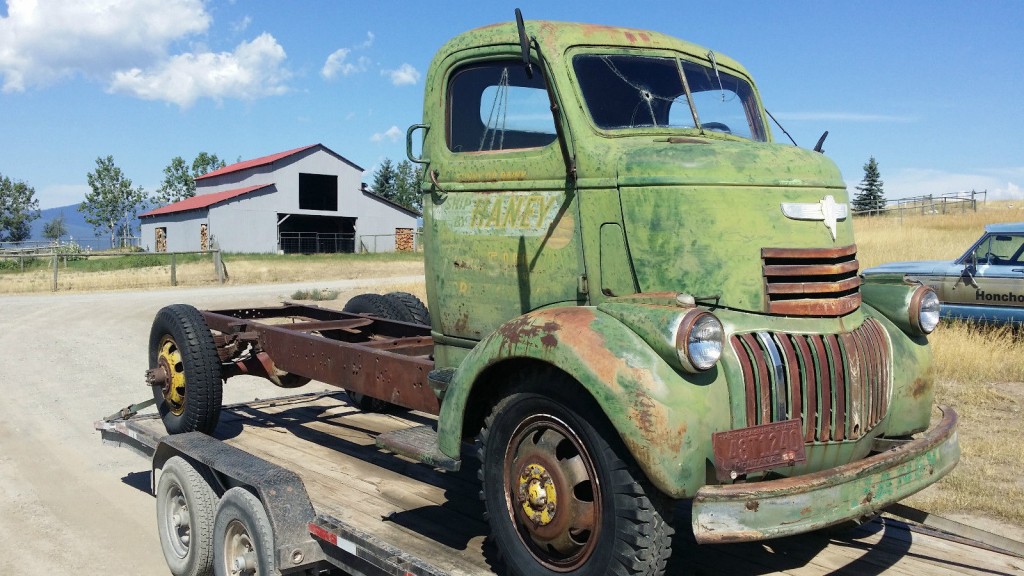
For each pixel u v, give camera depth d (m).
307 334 5.31
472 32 4.06
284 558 3.63
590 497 3.07
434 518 4.04
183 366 5.40
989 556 3.83
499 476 3.31
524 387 3.21
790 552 3.84
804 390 3.16
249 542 3.96
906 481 3.10
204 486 4.40
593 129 3.56
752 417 3.02
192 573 4.35
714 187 3.21
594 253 3.43
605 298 3.40
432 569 3.07
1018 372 9.39
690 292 3.19
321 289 22.30
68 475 6.49
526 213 3.70
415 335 5.91
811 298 3.29
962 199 43.81
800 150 3.56
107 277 27.61
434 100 4.19
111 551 4.97
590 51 3.76
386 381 4.47
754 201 3.25
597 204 3.42
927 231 29.61
